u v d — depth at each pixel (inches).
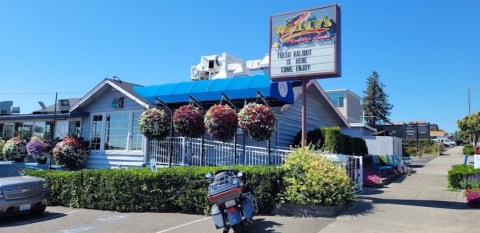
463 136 2133.4
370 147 1160.8
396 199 463.2
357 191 534.3
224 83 616.1
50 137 815.1
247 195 328.8
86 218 425.1
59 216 443.8
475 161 647.1
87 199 484.1
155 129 585.3
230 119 516.4
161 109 672.4
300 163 395.5
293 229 330.6
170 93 649.0
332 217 368.2
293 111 724.0
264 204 389.4
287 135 695.7
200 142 616.7
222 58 794.2
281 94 599.2
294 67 467.5
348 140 732.7
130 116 702.5
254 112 498.3
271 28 487.8
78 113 759.1
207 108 673.0
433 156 1760.6
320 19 458.6
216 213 310.8
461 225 335.0
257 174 390.9
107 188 468.8
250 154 582.2
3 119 884.0
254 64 820.0
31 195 438.0
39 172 538.0
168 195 432.8
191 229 349.1
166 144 641.6
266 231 327.9
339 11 460.1
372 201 443.2
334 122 930.7
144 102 664.4
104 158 712.4
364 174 634.2
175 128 551.8
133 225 375.9
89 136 749.3
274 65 480.1
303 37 466.3
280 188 391.9
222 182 313.7
